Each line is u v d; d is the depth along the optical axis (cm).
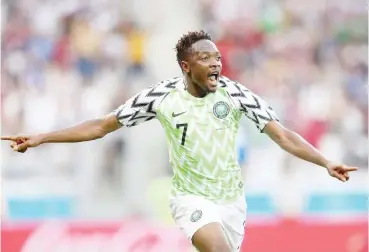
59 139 1792
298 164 3622
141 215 3381
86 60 4353
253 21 4766
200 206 1775
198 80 1759
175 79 1822
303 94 4312
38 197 3394
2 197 3353
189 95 1788
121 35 4431
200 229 1747
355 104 4356
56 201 3412
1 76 4250
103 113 3981
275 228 2962
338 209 3434
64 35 4544
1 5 4575
